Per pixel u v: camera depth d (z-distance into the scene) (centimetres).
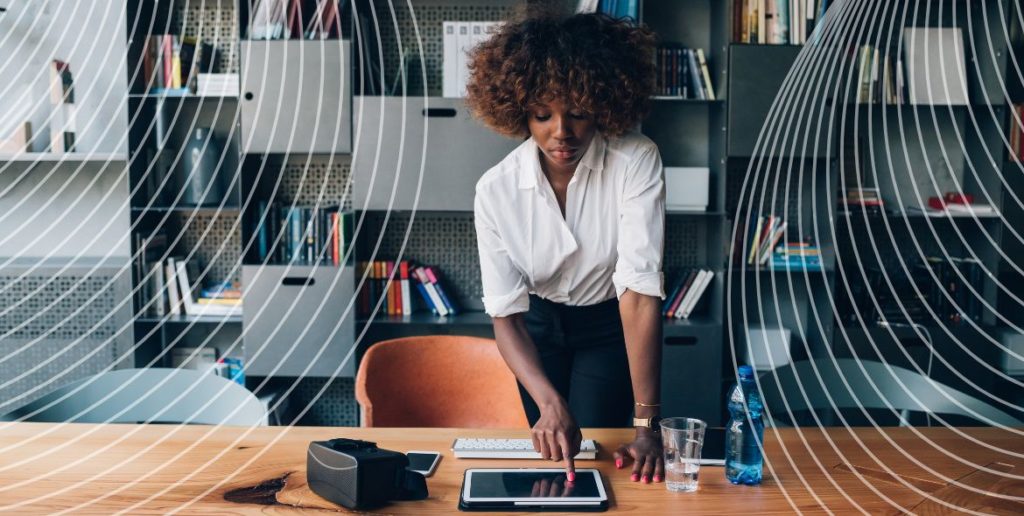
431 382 238
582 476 147
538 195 188
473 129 337
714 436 172
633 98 170
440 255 380
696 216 376
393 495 138
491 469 151
